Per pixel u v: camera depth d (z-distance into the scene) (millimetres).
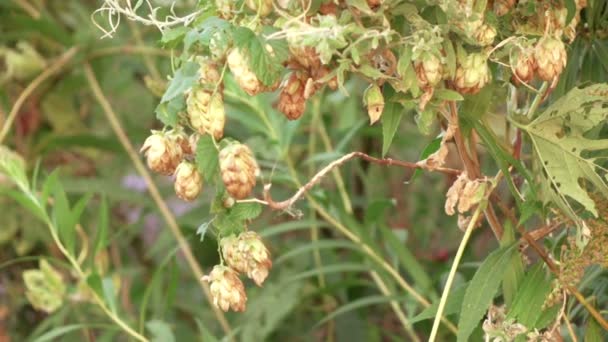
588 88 923
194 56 863
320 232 1919
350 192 1855
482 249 1742
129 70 2062
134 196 1777
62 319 1673
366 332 1747
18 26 1940
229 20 851
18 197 1405
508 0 887
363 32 818
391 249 1557
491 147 934
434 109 888
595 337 1005
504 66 913
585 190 958
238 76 817
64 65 1899
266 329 1660
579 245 923
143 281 2055
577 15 926
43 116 1997
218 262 1945
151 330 1408
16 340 1935
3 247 1920
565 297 962
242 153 826
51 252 1906
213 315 1870
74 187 1774
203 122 835
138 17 885
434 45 837
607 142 931
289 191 1844
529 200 958
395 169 2012
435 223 1976
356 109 1860
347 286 1614
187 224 1795
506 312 987
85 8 2074
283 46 825
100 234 1438
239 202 888
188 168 856
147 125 2119
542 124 944
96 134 2068
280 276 1792
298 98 858
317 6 837
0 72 1979
